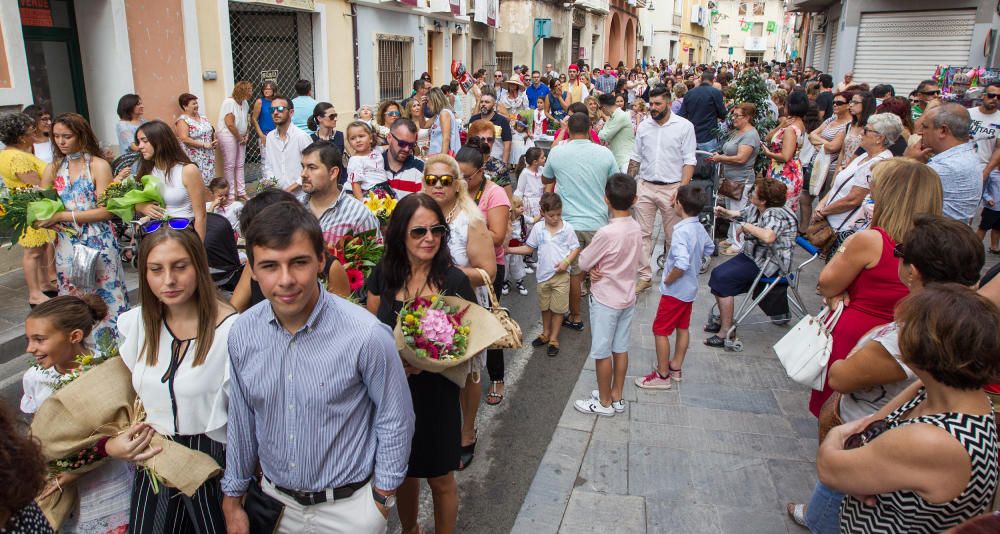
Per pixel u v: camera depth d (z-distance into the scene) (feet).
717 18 246.68
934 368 6.56
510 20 90.02
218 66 36.96
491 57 85.40
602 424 15.11
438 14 65.10
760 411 15.65
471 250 13.29
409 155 19.02
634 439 14.44
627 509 12.12
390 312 10.68
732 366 18.04
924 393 7.56
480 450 14.76
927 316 6.60
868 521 7.46
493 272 13.53
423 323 9.66
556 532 11.57
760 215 19.12
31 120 22.02
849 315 10.94
